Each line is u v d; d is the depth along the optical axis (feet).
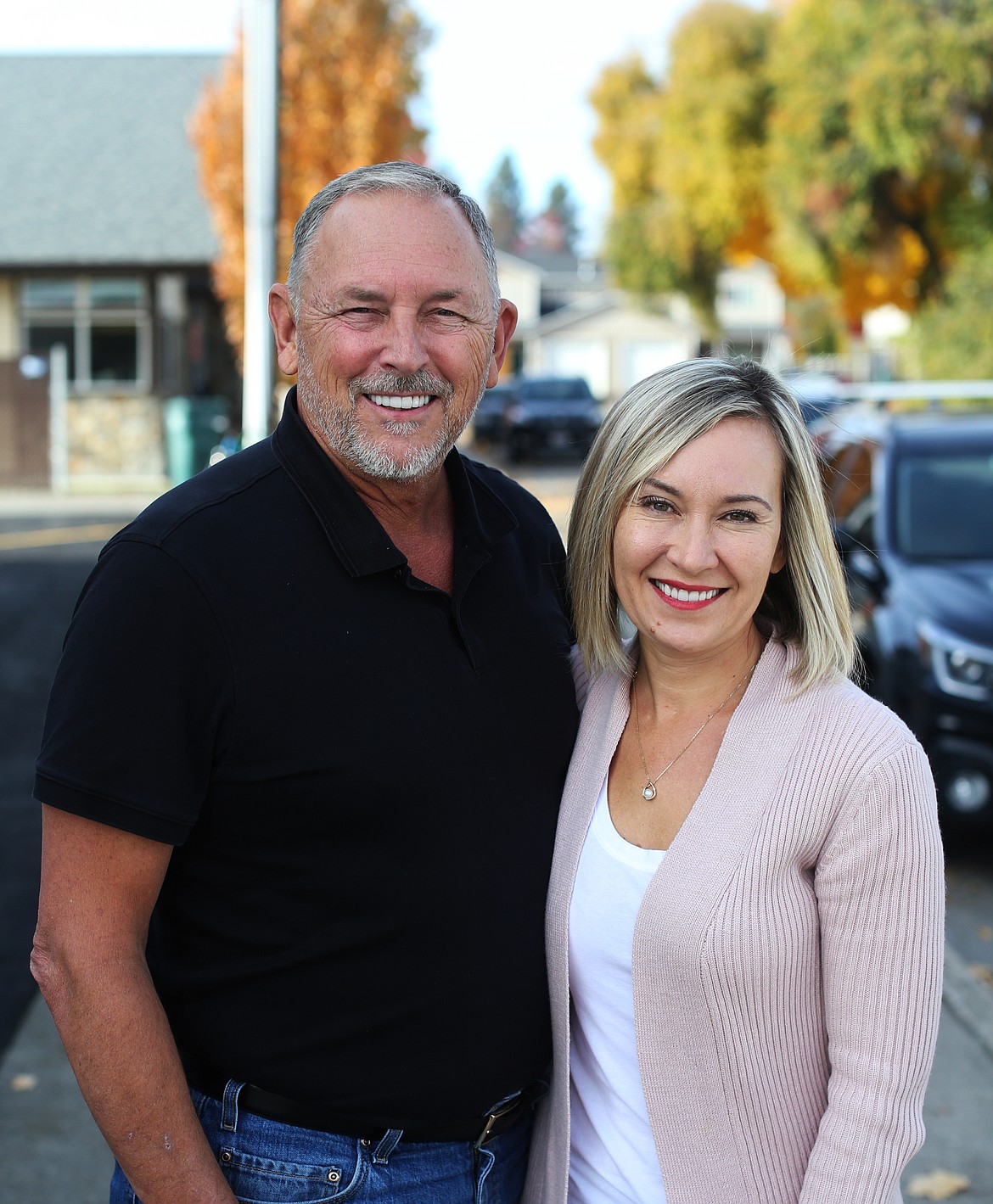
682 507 6.11
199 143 61.05
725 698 6.36
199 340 77.41
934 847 5.69
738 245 100.99
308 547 5.97
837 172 71.31
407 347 6.01
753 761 5.94
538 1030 6.40
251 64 21.24
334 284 6.05
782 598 6.43
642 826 6.26
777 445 6.18
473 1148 6.29
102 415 66.90
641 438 6.15
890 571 18.79
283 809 5.80
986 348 55.93
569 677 6.83
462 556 6.43
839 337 128.36
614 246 107.14
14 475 66.23
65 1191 10.34
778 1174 5.84
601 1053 6.28
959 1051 12.69
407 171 6.19
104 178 70.18
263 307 21.58
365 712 5.88
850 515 21.49
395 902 5.89
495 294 6.49
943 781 16.94
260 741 5.74
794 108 73.31
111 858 5.58
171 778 5.60
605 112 105.60
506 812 6.25
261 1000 5.94
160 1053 5.61
